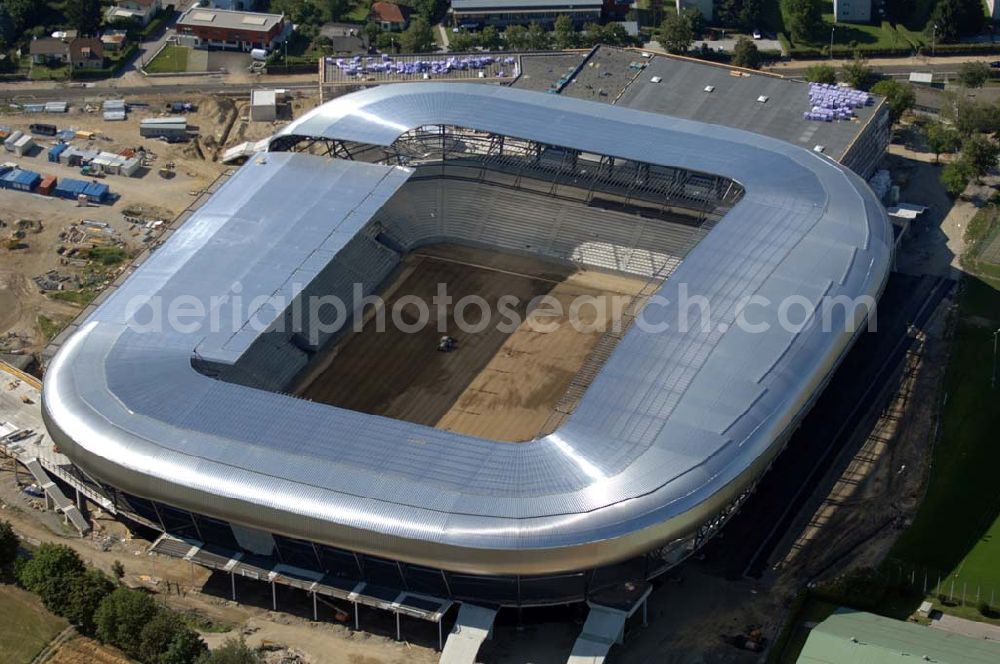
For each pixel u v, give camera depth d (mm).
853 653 164000
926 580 186500
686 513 174500
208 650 170500
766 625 180000
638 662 175250
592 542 169875
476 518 171875
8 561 184625
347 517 173750
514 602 178625
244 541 184750
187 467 181250
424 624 181000
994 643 167375
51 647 174125
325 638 178375
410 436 184750
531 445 183125
